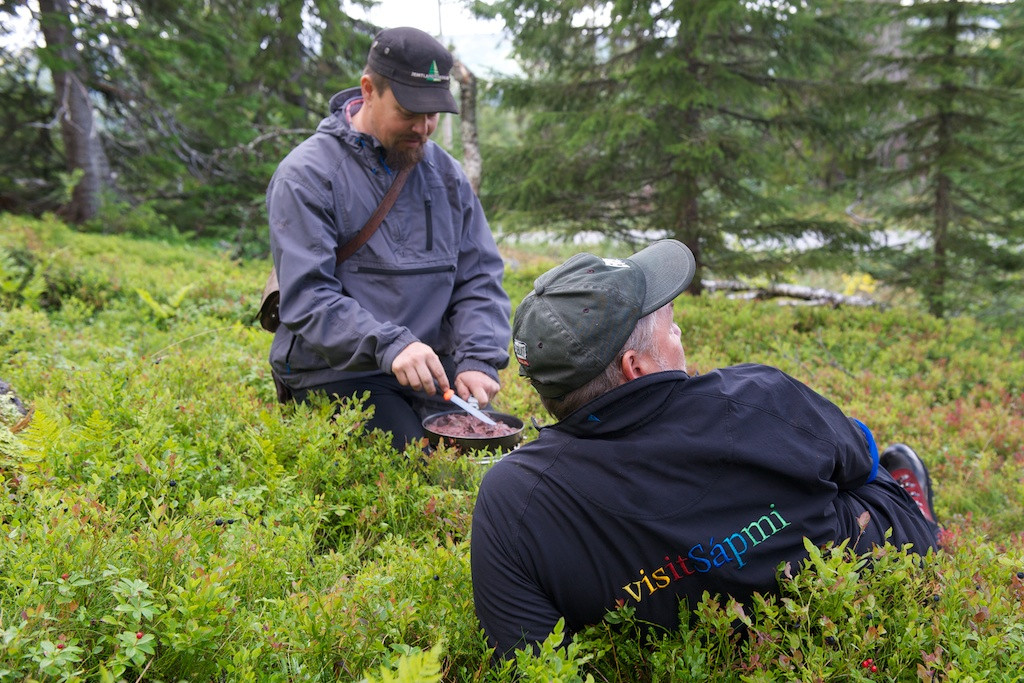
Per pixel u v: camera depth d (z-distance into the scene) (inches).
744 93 367.9
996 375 266.2
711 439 68.8
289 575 82.9
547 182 402.3
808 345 300.8
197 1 584.7
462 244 147.3
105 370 153.0
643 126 353.4
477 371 136.8
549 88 396.2
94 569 68.7
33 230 430.0
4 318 199.0
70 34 558.9
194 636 60.9
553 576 71.3
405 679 51.8
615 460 69.6
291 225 130.0
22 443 99.2
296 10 593.3
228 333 234.1
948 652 67.6
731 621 68.5
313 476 112.4
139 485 98.3
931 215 418.9
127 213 579.5
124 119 625.0
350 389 136.9
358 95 142.3
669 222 403.2
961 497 157.1
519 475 72.9
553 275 72.5
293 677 64.9
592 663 73.8
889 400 223.8
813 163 423.8
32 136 617.3
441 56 128.3
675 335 74.4
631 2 349.1
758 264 397.7
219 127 613.9
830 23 383.6
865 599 68.2
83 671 60.6
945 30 389.4
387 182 135.6
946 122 402.9
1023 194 384.8
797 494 71.0
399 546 92.3
